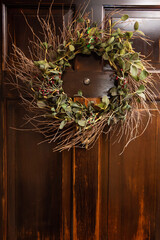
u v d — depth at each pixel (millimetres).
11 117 1378
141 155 1408
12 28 1360
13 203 1400
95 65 1278
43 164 1395
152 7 1362
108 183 1404
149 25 1375
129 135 1396
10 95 1360
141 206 1419
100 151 1389
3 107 1372
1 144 1383
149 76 1291
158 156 1415
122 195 1411
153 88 1377
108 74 1277
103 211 1408
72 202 1384
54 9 1359
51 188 1401
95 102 1281
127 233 1419
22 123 1380
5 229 1394
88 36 1224
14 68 1312
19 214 1405
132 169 1408
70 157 1386
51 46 1237
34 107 1341
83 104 1237
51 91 1188
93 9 1344
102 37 1292
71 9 1357
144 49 1380
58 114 1227
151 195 1418
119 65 1213
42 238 1411
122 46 1202
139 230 1422
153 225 1422
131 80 1245
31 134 1384
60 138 1379
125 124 1387
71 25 1300
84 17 1337
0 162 1387
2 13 1345
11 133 1384
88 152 1360
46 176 1398
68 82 1273
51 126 1360
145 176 1413
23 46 1361
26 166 1394
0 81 1362
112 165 1398
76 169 1362
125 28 1366
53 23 1327
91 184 1369
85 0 1343
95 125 1251
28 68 1293
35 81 1234
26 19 1358
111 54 1216
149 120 1398
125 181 1409
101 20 1345
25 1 1343
